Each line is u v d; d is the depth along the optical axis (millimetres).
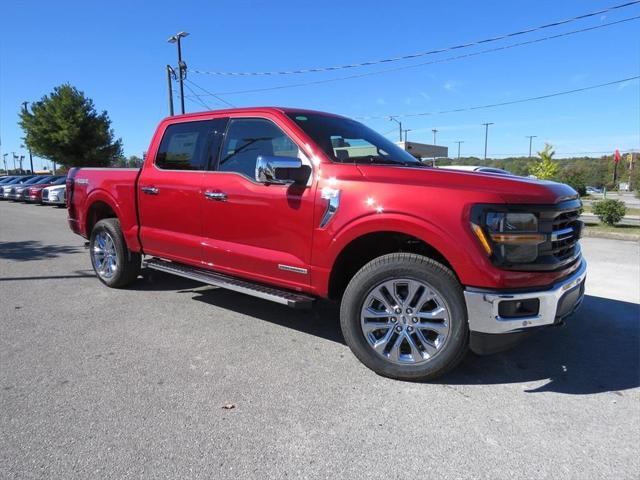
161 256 5438
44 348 4258
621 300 5945
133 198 5645
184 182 5000
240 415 3152
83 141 43094
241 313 5277
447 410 3238
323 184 3912
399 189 3564
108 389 3496
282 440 2875
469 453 2756
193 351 4211
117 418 3105
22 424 3027
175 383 3598
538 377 3762
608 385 3637
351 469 2611
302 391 3486
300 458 2705
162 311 5332
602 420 3129
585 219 18609
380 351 3703
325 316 5211
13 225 14742
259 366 3910
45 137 42312
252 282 4605
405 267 3545
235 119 4734
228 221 4594
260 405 3283
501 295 3264
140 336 4570
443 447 2814
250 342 4434
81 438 2883
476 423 3078
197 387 3535
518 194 3318
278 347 4316
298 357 4094
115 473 2564
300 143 4145
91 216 6531
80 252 9320
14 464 2631
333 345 4375
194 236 4980
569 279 3545
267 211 4254
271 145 4371
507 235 3266
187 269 5180
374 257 4117
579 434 2963
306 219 3996
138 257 6070
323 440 2879
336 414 3174
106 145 44719
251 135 4559
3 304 5602
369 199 3652
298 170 3908
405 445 2834
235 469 2605
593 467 2635
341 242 3787
